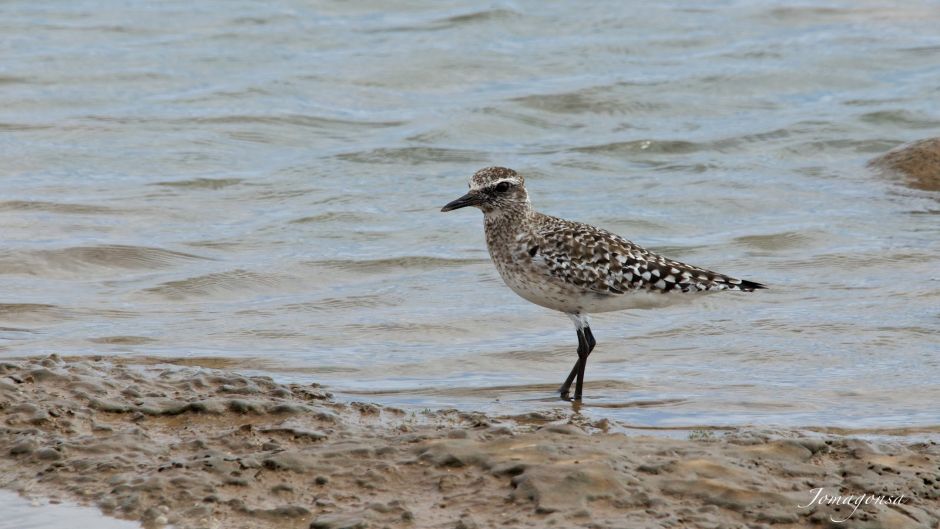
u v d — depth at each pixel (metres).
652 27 31.25
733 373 12.95
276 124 24.08
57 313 14.76
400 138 23.36
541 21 31.70
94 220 18.48
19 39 29.42
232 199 19.95
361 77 27.09
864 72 27.56
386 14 32.50
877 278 16.34
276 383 11.84
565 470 9.11
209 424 10.63
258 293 16.05
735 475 9.20
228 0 33.88
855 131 23.78
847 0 33.34
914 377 12.63
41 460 9.76
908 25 30.97
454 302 15.67
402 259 17.30
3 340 13.63
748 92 26.52
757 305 15.35
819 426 10.98
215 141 22.92
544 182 21.41
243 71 27.42
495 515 8.67
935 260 17.02
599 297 12.18
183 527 8.70
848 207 19.77
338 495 9.10
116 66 27.47
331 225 18.81
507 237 12.45
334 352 13.67
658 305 12.36
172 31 30.64
